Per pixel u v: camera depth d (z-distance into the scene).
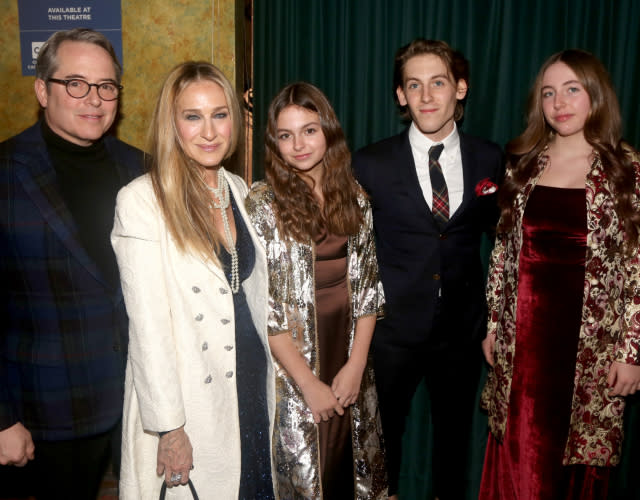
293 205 1.59
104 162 1.54
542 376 1.73
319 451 1.62
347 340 1.70
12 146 1.41
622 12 2.09
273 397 1.59
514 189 1.79
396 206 1.86
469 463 2.40
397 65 1.88
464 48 2.17
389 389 1.98
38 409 1.40
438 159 1.88
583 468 1.83
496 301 1.93
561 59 1.68
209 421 1.39
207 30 2.17
